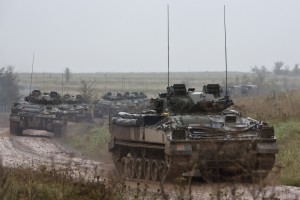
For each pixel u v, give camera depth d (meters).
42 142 128.50
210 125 66.31
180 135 63.78
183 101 71.06
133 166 75.62
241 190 54.59
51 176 56.00
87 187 49.34
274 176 53.03
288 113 113.75
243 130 65.62
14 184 49.50
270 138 65.12
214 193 48.56
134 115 73.88
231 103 71.69
